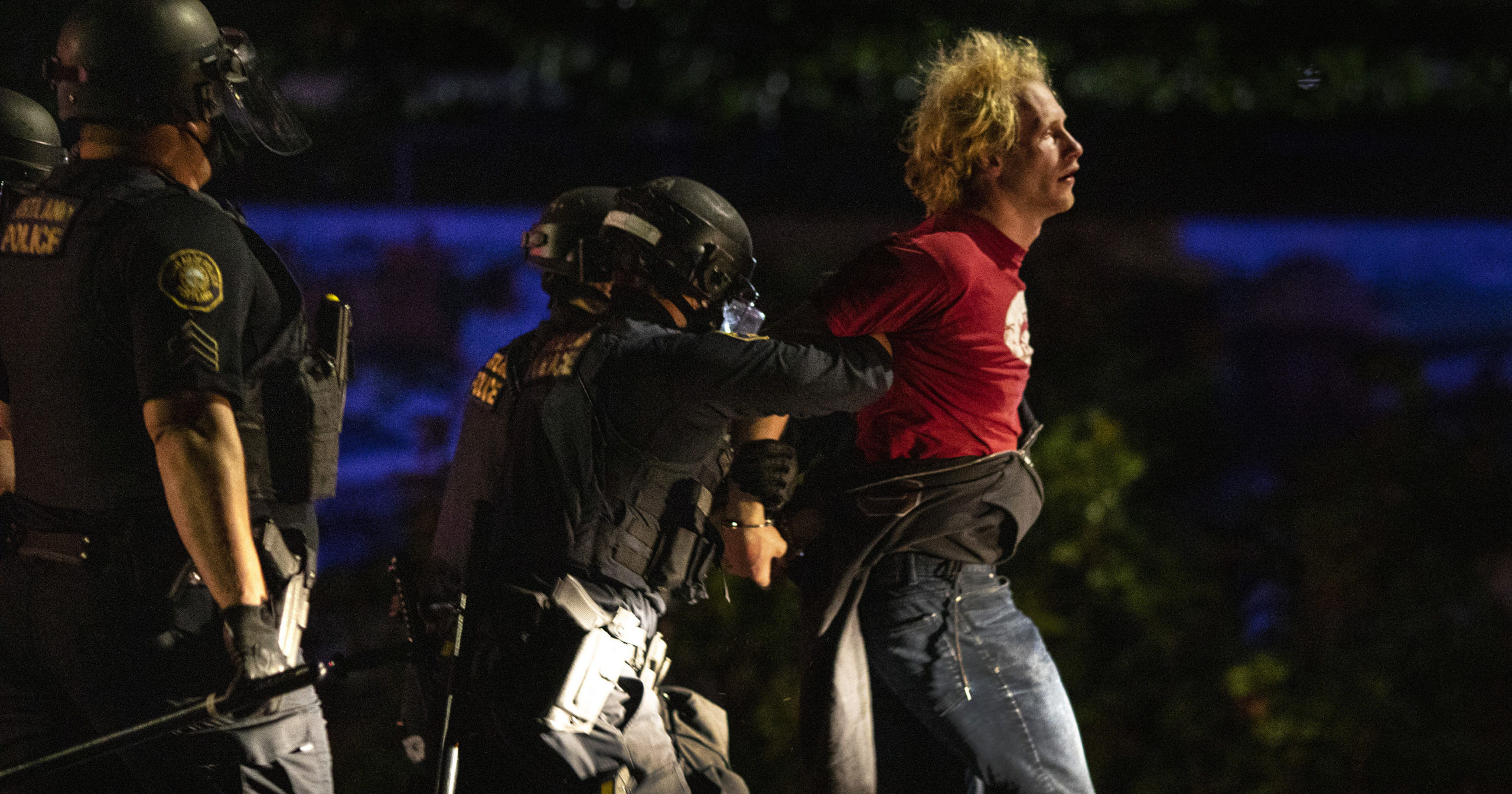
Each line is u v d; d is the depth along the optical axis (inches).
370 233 916.0
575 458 312.8
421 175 932.6
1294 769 602.9
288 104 318.3
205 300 277.7
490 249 926.4
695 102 850.1
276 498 302.0
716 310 340.5
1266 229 963.3
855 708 351.6
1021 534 364.5
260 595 277.6
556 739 302.7
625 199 332.2
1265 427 872.9
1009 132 347.9
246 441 295.3
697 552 323.9
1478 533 671.1
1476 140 973.2
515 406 325.1
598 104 873.5
